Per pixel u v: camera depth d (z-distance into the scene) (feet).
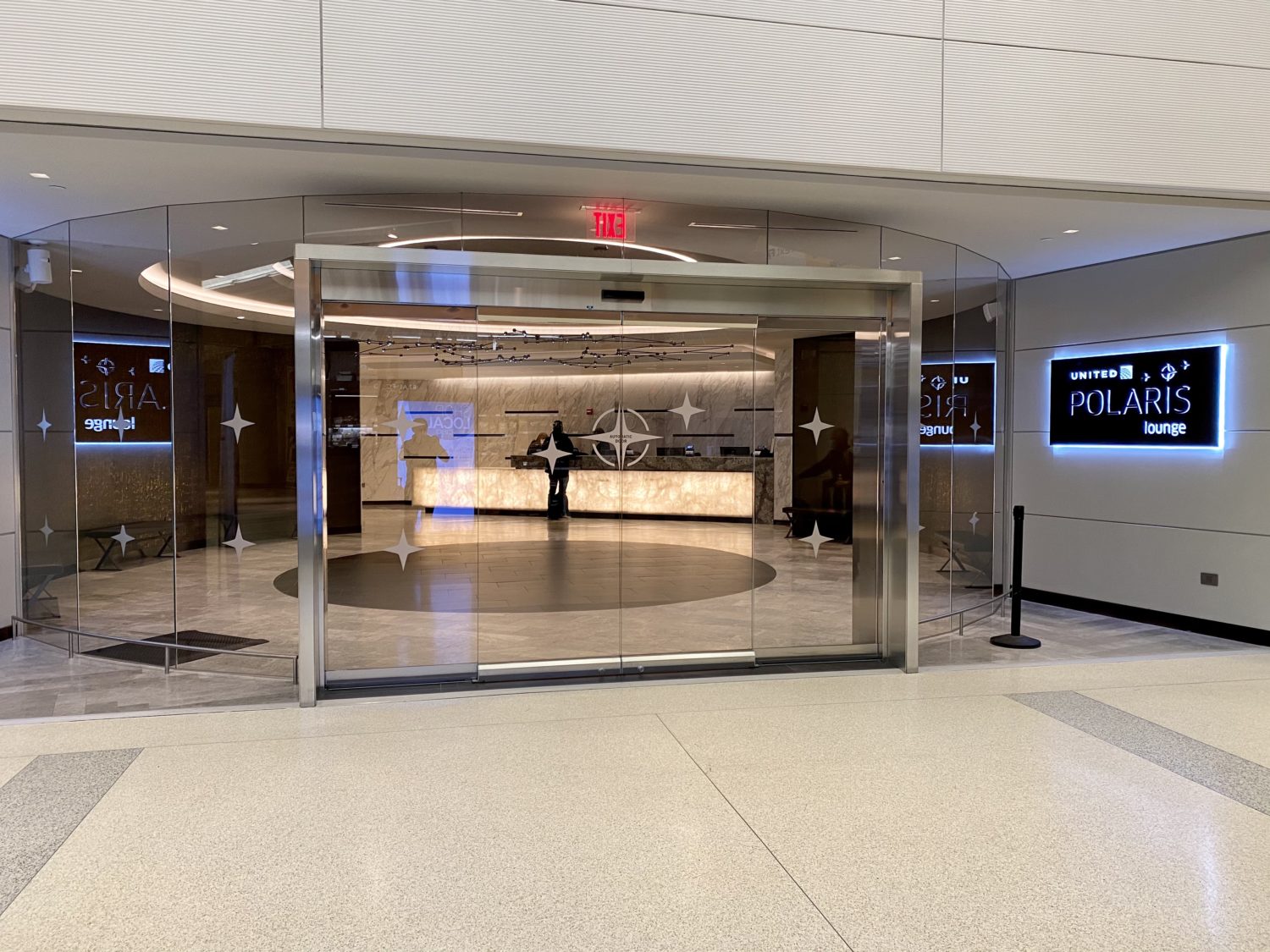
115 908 10.84
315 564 19.24
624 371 23.03
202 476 22.93
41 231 24.48
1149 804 14.02
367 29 16.97
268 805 13.89
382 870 11.79
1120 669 22.57
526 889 11.31
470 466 22.57
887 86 19.33
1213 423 26.35
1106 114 20.45
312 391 19.19
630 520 23.89
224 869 11.83
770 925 10.47
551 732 17.42
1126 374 28.81
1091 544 30.27
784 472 23.58
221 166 19.22
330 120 16.89
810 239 23.45
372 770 15.37
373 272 20.95
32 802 14.02
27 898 11.09
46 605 25.46
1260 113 21.26
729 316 22.98
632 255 22.30
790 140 18.92
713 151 18.54
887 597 23.56
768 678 21.58
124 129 16.98
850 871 11.79
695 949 9.96
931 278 26.02
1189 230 24.91
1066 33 20.18
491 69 17.51
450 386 22.29
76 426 24.27
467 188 21.18
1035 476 32.24
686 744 16.74
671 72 18.30
